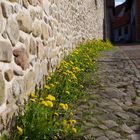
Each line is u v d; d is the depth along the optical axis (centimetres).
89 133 361
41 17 468
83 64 704
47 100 350
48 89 444
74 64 660
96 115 424
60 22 643
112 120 409
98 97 511
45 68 494
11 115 326
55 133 328
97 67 800
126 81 645
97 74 707
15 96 340
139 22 2733
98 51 1198
